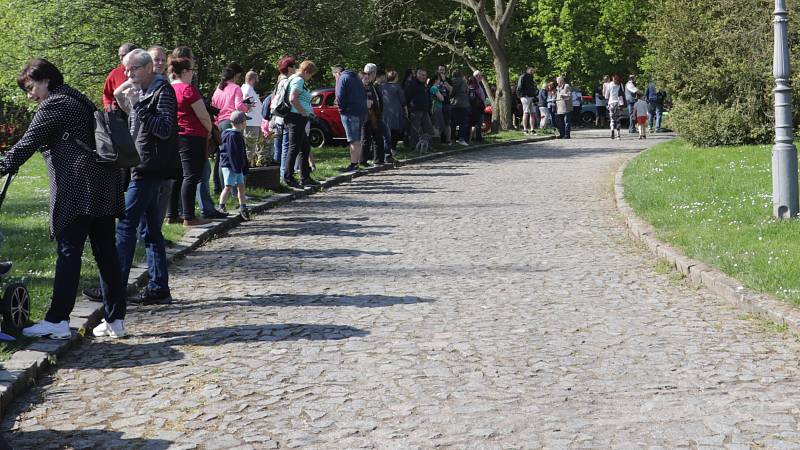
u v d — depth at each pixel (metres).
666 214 13.32
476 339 7.63
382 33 42.72
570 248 11.96
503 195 17.61
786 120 12.22
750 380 6.47
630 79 40.69
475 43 51.47
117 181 7.80
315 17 27.52
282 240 12.84
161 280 9.09
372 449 5.34
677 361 6.95
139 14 26.02
